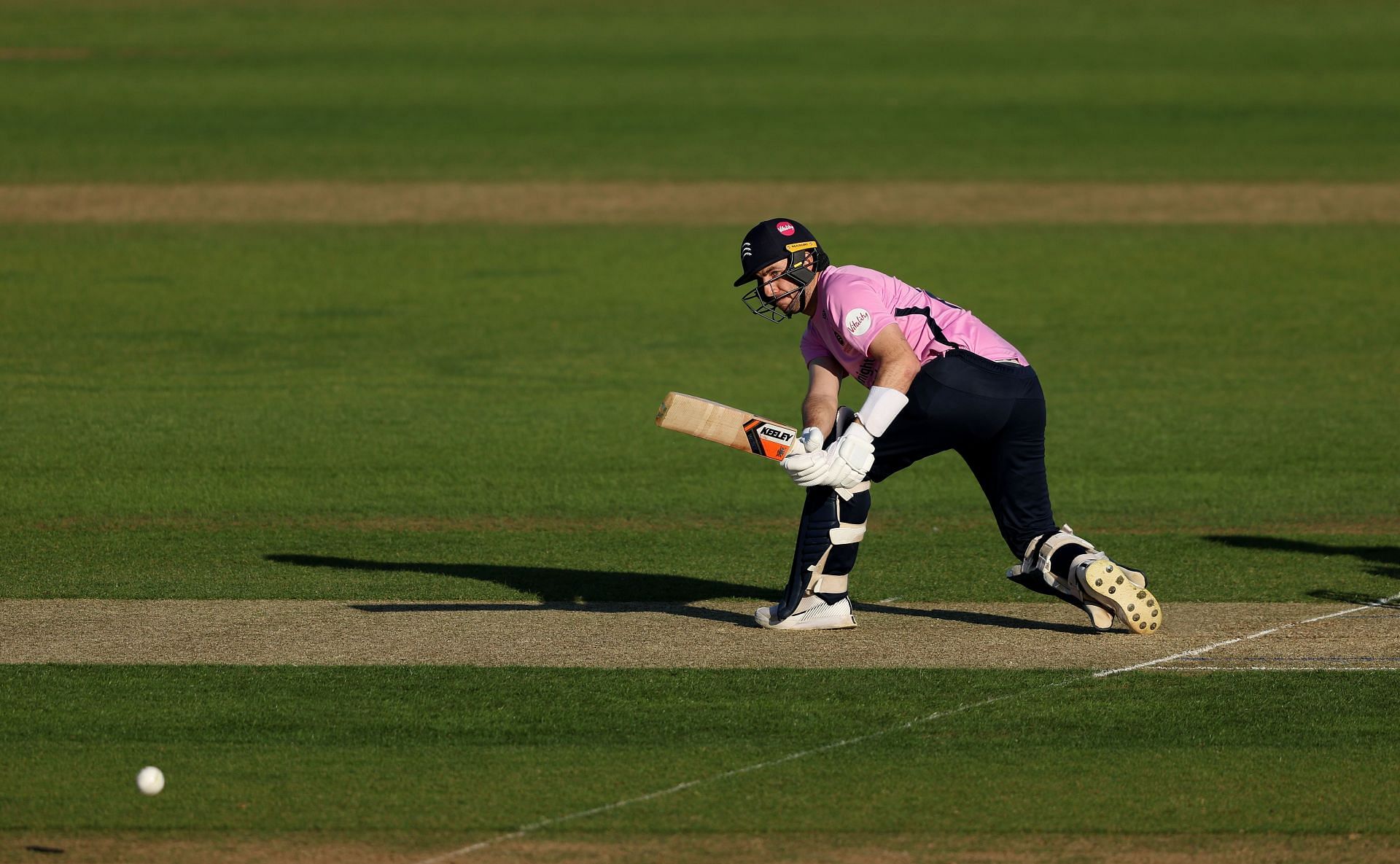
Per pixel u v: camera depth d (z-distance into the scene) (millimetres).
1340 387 46500
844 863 16594
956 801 18078
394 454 39094
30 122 110062
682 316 58438
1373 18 173250
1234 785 18500
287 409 43969
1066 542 24188
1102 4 192000
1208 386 46906
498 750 19656
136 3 191375
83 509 33719
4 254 69938
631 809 17922
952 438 23969
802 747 19734
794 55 148750
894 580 28250
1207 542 30969
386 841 17125
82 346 52406
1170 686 21875
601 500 34906
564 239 74500
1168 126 108500
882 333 23234
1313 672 22484
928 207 82625
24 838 17219
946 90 126438
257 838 17203
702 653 23469
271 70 138625
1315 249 71000
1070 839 17109
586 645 23938
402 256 70375
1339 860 16609
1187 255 69875
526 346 53281
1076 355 51625
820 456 23109
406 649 23688
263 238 74625
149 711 21000
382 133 106875
